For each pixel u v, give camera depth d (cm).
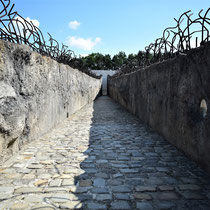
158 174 288
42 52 511
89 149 400
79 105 1051
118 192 241
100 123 681
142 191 243
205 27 294
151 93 586
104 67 4831
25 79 383
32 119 432
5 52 309
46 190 242
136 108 803
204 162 296
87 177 278
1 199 222
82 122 698
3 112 297
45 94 511
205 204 218
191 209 210
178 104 389
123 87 1155
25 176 276
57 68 617
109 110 1030
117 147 414
